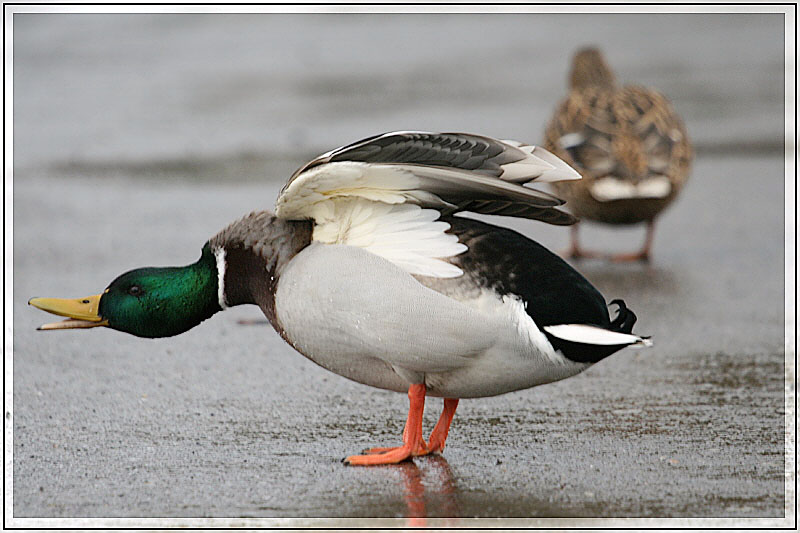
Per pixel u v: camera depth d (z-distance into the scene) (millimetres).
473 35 28797
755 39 26750
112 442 9219
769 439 9094
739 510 7703
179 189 18688
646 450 8875
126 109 23641
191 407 10148
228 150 20531
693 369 11094
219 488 8180
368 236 8352
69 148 21047
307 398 10422
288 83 24969
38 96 25016
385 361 8438
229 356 11727
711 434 9234
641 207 15211
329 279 8258
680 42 26844
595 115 15656
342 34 29359
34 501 7988
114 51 28484
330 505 7828
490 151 8195
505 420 9742
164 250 15484
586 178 15211
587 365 8297
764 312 13062
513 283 8117
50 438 9320
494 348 8148
